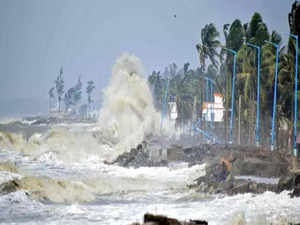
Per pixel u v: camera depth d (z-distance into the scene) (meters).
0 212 66.75
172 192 85.69
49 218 63.62
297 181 76.00
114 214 65.75
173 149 129.88
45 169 118.31
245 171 88.94
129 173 115.31
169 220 40.34
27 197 75.25
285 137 143.75
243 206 69.00
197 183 91.50
